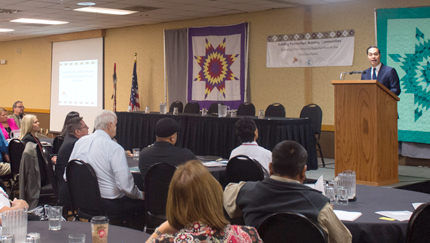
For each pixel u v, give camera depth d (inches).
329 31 316.5
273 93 349.1
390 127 173.8
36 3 335.6
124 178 129.5
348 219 89.5
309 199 76.3
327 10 317.1
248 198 81.7
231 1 315.0
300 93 334.3
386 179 172.1
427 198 109.1
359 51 303.3
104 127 137.6
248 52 361.4
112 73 474.6
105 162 131.6
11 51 599.5
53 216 82.1
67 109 525.0
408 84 276.5
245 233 56.5
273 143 231.8
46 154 176.4
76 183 130.4
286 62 339.9
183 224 53.7
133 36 450.3
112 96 450.9
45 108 557.6
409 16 275.4
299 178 81.4
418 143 273.7
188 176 54.1
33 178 164.9
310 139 243.9
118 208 132.5
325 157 320.2
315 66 324.8
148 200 126.0
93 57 491.5
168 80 411.8
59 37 523.8
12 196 197.8
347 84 169.5
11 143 195.8
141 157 135.6
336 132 173.3
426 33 269.7
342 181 106.5
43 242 75.0
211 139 261.3
